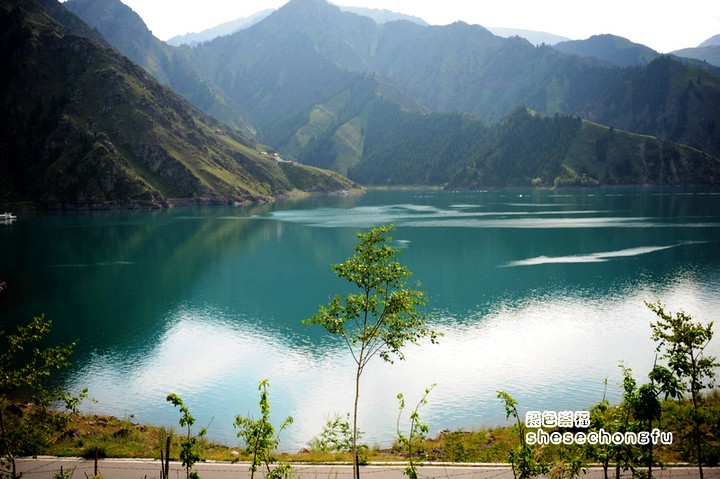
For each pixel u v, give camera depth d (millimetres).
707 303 85438
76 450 31766
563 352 64812
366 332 30609
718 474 26391
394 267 31031
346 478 28062
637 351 64688
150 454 31750
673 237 152375
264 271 121750
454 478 27609
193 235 178000
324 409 50625
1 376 24875
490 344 68125
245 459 31328
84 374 61062
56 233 181875
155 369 62656
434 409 49719
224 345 71438
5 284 108125
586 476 26078
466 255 132500
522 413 48281
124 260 135750
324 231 184000
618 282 101500
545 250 137500
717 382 50344
